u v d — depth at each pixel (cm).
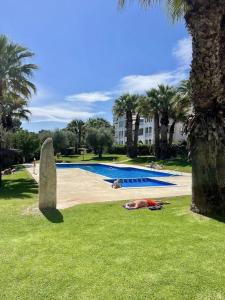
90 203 999
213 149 784
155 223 738
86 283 444
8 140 3234
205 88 785
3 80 1952
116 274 470
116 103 4519
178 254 541
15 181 1898
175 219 774
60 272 480
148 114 3906
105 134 4847
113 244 598
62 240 629
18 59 1967
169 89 3731
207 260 514
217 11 757
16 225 744
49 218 803
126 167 3083
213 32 767
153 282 443
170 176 2189
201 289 421
